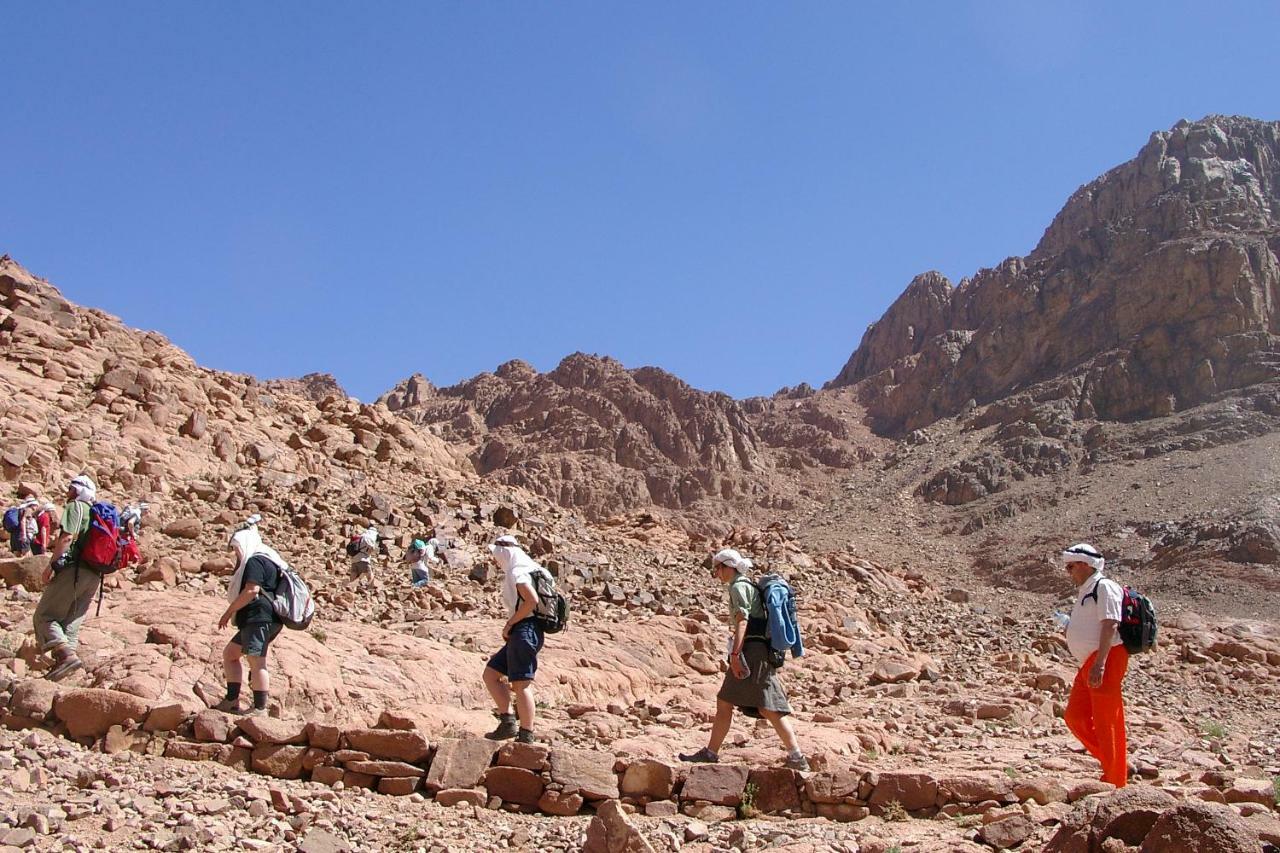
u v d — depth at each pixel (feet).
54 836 20.76
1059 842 18.93
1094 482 387.55
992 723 47.44
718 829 25.43
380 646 39.01
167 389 80.69
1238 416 397.80
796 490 474.49
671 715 40.22
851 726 40.11
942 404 535.60
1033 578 309.42
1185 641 91.40
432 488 85.46
